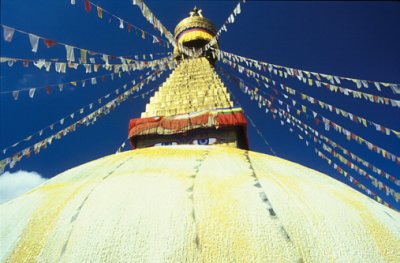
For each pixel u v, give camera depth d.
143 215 5.69
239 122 12.04
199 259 5.01
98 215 5.79
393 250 5.76
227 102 13.72
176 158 8.22
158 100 14.34
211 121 12.20
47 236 5.67
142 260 5.01
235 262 4.99
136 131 12.51
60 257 5.26
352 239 5.70
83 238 5.41
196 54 18.20
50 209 6.33
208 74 16.12
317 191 7.02
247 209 5.83
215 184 6.61
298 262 5.08
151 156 8.45
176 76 16.30
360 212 6.54
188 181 6.71
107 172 7.62
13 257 5.45
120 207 5.91
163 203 5.96
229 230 5.41
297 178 7.68
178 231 5.38
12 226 6.11
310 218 5.89
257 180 6.84
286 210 5.92
